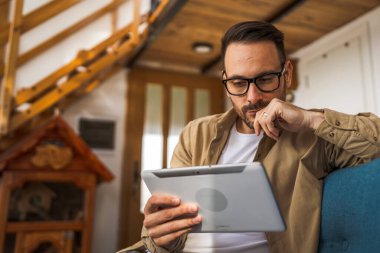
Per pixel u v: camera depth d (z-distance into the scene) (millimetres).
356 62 2086
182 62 2994
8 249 1945
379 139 778
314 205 857
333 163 923
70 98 2645
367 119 821
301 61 2594
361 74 2041
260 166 595
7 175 1957
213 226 699
